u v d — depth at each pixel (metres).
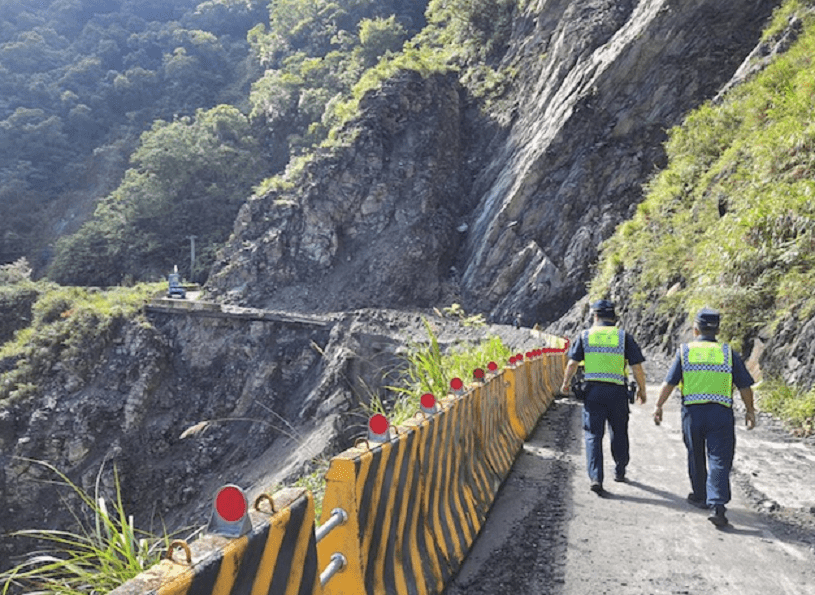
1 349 47.44
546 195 46.25
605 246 36.62
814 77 19.05
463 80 61.84
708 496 5.73
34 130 125.06
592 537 5.34
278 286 51.84
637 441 9.64
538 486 6.94
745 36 42.94
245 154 87.31
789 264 13.95
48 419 39.38
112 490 36.12
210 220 82.06
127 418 39.59
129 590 1.56
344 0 115.56
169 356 43.09
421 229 51.25
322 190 53.66
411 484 3.96
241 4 164.12
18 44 148.38
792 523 5.73
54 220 115.12
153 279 77.56
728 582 4.46
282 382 39.34
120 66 152.00
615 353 6.84
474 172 56.12
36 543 34.56
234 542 1.92
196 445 37.66
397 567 3.59
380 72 59.19
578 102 46.88
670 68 44.38
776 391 11.43
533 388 11.45
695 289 19.50
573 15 53.50
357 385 33.31
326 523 2.77
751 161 20.98
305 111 88.56
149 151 83.38
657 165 42.94
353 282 50.44
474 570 4.58
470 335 29.69
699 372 5.95
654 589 4.34
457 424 5.33
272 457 33.88
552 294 42.72
